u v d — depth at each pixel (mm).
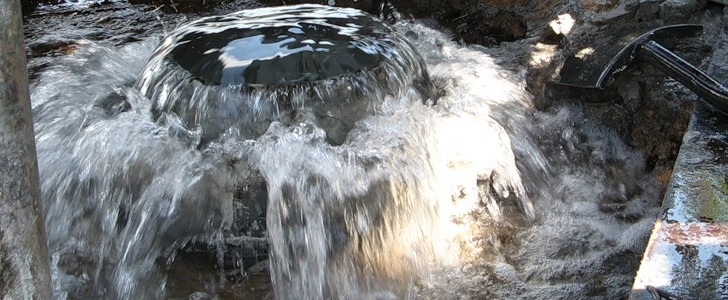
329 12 4926
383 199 4156
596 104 5328
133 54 5469
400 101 4371
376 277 4211
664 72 4801
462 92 4906
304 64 4215
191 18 7641
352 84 4227
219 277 4293
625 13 5652
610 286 4152
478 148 4672
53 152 4449
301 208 4078
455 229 4621
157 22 7570
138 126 4297
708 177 3742
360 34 4562
